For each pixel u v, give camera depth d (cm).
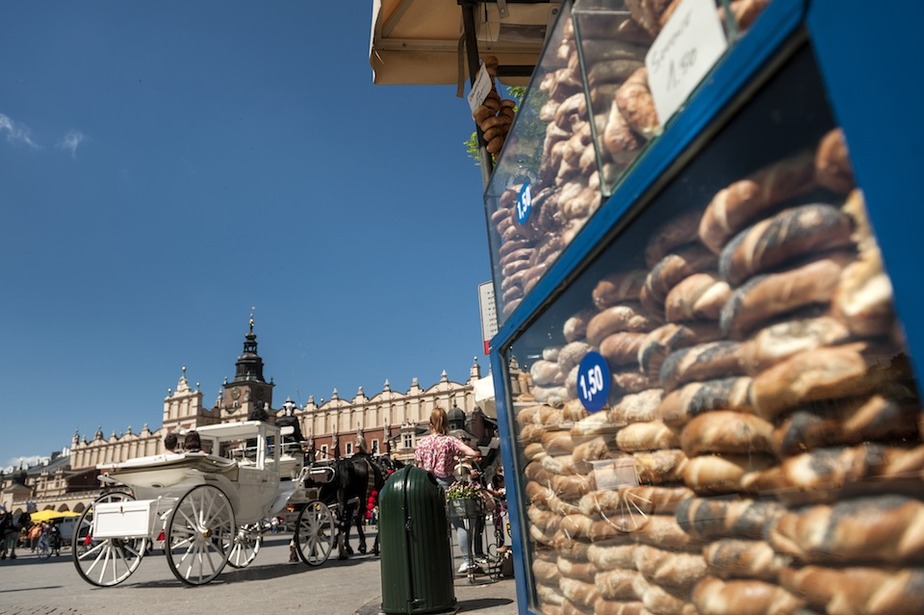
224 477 690
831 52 80
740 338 113
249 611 465
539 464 213
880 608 88
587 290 171
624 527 155
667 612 139
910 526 84
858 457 91
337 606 468
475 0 335
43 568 1204
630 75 136
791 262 100
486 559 568
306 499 898
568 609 192
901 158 71
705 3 107
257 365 8219
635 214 138
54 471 9475
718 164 111
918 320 71
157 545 1605
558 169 185
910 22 68
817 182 93
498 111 292
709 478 121
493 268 265
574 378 183
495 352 260
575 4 163
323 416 7169
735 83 99
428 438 552
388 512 397
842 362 92
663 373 135
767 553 109
